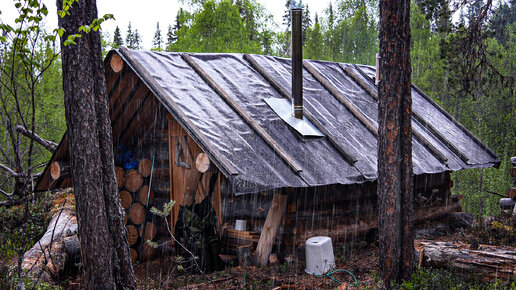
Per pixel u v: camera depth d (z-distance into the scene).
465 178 25.22
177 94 9.05
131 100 10.05
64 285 8.26
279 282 7.78
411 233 7.38
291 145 9.58
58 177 10.66
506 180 23.98
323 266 8.50
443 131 13.97
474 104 27.58
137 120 10.62
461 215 13.55
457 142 13.70
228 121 9.21
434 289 6.80
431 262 7.44
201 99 9.39
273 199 9.11
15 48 4.99
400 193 7.39
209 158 8.12
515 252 6.99
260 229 9.76
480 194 23.72
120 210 6.33
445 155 12.31
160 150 10.91
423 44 35.22
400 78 7.34
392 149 7.33
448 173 13.81
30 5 4.89
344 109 12.16
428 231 12.50
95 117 6.00
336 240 10.25
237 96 10.20
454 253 7.25
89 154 5.89
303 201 9.62
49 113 22.98
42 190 11.38
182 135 9.48
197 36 35.16
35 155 17.91
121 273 6.27
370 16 44.75
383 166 7.41
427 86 31.41
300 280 8.02
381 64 7.45
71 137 5.93
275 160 8.88
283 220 9.35
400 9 7.29
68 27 5.83
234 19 35.38
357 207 10.93
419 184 12.71
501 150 24.92
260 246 8.92
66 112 5.96
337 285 7.74
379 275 7.59
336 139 10.38
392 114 7.34
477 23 14.57
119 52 9.25
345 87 13.24
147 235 10.50
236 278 8.05
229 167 7.75
